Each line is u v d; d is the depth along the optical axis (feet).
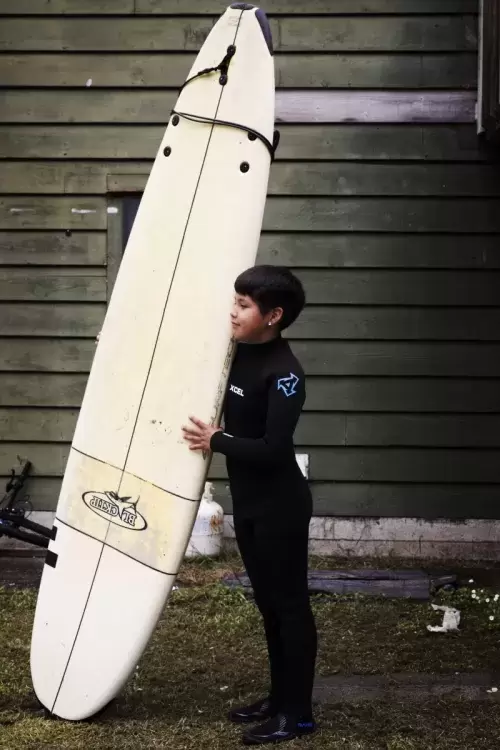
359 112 14.51
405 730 8.29
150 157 14.66
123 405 8.43
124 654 8.18
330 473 14.83
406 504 14.82
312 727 8.06
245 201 8.38
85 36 14.53
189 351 8.25
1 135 14.70
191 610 12.03
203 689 9.35
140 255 8.63
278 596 7.80
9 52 14.58
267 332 7.75
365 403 14.76
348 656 10.55
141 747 7.77
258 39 8.49
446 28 14.42
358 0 14.40
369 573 13.55
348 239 14.67
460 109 14.49
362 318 14.74
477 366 14.73
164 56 14.55
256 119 8.42
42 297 14.84
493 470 14.76
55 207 14.79
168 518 8.16
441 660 10.44
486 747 7.93
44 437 14.90
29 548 14.84
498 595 12.71
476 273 14.69
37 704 8.72
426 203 14.62
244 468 7.80
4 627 11.16
